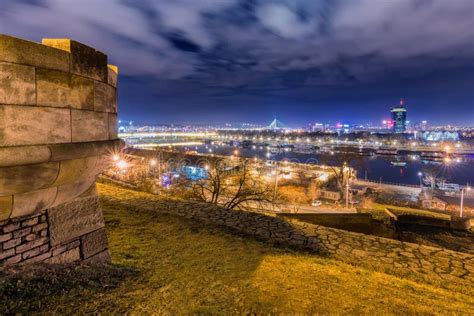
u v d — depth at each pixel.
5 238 2.79
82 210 3.60
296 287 3.76
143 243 5.08
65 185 3.02
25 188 2.56
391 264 4.89
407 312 3.30
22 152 2.38
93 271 3.48
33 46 2.49
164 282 3.61
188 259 4.51
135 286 3.39
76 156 2.83
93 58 3.13
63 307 2.67
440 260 5.09
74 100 2.89
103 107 3.30
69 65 2.81
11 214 2.66
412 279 4.44
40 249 3.10
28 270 2.93
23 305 2.53
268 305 3.28
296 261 4.73
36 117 2.54
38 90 2.55
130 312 2.83
